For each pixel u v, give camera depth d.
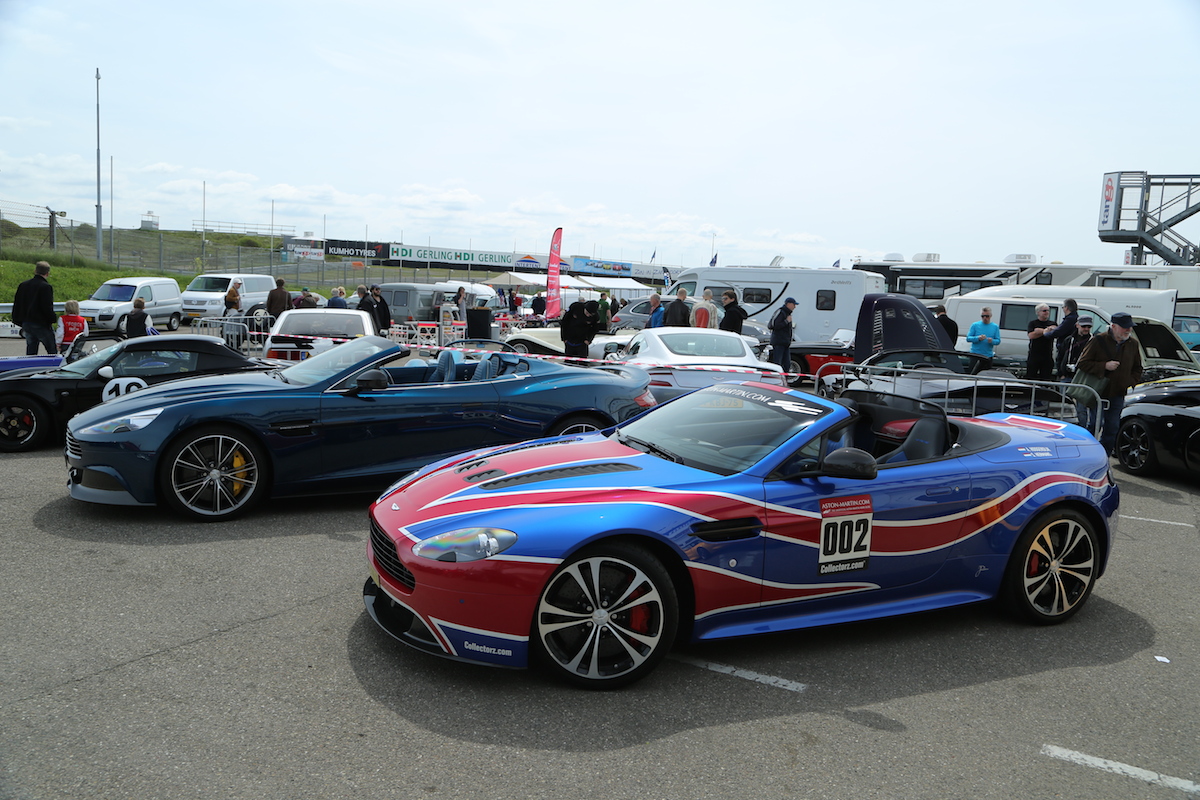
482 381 6.38
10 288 26.11
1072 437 4.69
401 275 53.75
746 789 2.71
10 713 2.95
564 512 3.38
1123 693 3.60
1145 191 27.69
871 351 12.69
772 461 3.78
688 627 3.58
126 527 5.29
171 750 2.76
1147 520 6.88
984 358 10.10
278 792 2.55
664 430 4.38
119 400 5.66
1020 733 3.20
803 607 3.80
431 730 2.98
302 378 6.01
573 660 3.35
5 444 7.61
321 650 3.60
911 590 4.06
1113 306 16.59
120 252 38.34
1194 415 8.16
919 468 4.06
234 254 45.53
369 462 5.87
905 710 3.35
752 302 19.94
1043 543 4.32
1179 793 2.83
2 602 3.97
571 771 2.76
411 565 3.29
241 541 5.09
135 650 3.52
